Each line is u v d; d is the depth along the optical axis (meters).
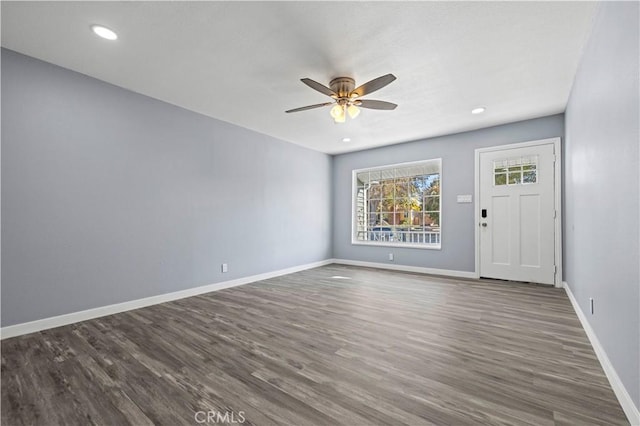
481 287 3.96
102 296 2.91
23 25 2.10
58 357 2.03
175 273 3.52
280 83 3.00
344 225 6.12
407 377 1.77
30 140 2.50
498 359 1.98
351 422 1.38
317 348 2.16
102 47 2.38
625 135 1.45
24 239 2.46
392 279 4.55
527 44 2.32
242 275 4.33
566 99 3.39
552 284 3.95
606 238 1.79
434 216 5.12
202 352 2.10
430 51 2.42
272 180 4.88
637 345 1.31
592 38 2.09
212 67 2.69
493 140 4.38
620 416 1.41
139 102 3.23
